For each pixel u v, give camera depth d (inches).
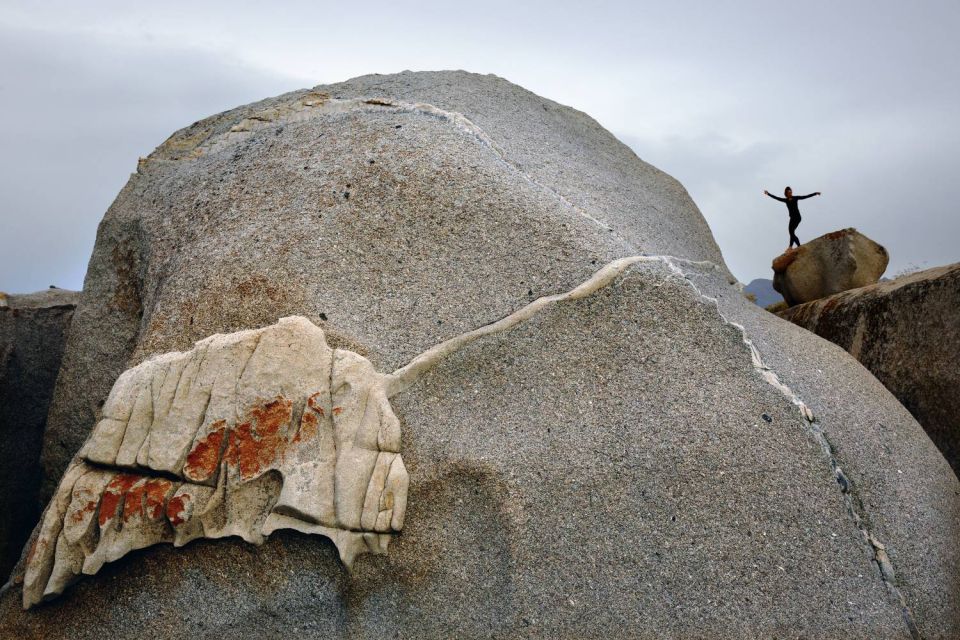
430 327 218.5
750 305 271.6
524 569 193.5
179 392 210.5
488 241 229.3
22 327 336.5
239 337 212.4
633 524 198.2
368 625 197.8
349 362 209.2
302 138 265.1
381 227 233.0
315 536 199.8
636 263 225.3
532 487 198.8
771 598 194.4
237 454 203.9
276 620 201.3
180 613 204.1
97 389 274.7
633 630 189.8
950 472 235.9
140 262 272.1
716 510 200.7
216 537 203.2
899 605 198.7
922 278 284.4
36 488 327.3
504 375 212.4
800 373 233.5
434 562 197.3
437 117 267.4
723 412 211.0
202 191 263.6
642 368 214.5
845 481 209.8
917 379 272.4
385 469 200.2
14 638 211.9
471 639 191.8
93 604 208.7
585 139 323.0
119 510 207.2
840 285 335.0
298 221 237.0
